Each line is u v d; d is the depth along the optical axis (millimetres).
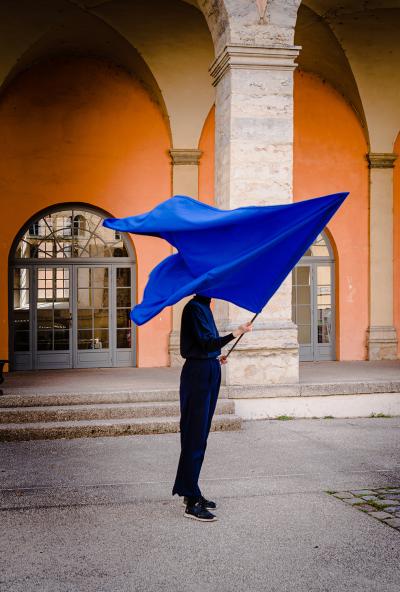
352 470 5992
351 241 14203
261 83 8922
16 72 12586
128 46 12328
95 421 7879
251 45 8797
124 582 3521
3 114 12852
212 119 13570
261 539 4168
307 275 14266
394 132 14008
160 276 4633
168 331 13484
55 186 13117
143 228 4512
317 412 8914
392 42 12633
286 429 8070
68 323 13305
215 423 7926
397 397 9156
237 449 6922
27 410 7879
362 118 14016
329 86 14156
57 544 4109
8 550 4016
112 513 4738
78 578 3576
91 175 13266
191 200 4730
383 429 8070
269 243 4324
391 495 5152
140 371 12258
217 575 3605
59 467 6195
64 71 13125
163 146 13547
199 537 4215
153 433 7797
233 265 4297
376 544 4059
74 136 13195
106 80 13320
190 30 12102
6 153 12875
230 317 8914
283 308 9008
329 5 11617
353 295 14195
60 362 13234
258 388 8727
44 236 13297
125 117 13414
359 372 11031
